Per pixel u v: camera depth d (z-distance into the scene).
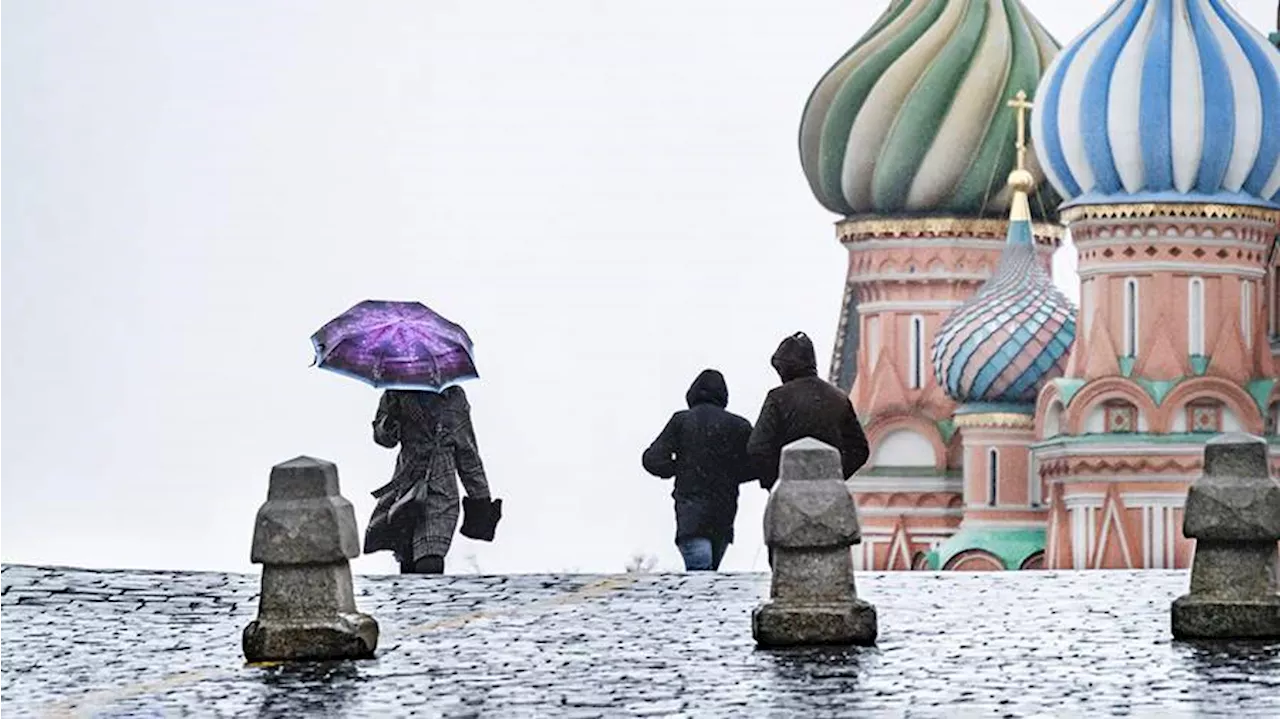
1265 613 39.69
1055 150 144.00
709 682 35.72
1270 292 143.12
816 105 158.62
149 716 33.81
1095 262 143.12
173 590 50.12
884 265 157.00
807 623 39.66
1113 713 32.00
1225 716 31.53
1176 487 141.88
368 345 52.62
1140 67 141.75
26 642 42.72
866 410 156.38
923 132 156.00
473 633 42.72
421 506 52.78
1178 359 142.00
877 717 32.00
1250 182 141.88
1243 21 143.12
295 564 39.53
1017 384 150.38
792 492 39.81
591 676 36.75
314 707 34.25
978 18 157.50
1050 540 145.25
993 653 38.41
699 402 54.62
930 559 152.00
